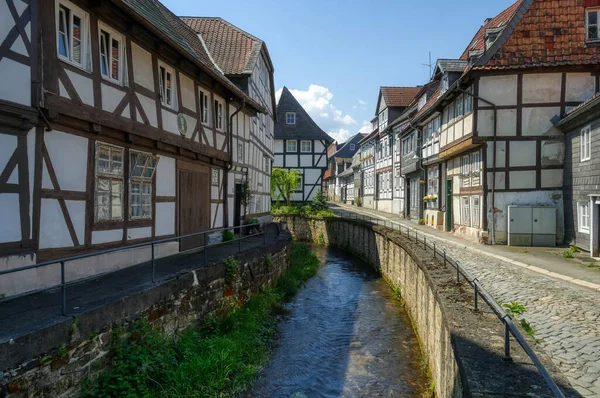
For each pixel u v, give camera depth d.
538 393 3.03
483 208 14.81
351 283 14.74
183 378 5.74
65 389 4.36
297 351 8.12
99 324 4.91
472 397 3.00
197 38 16.23
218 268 8.55
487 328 4.54
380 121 37.28
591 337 5.42
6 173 5.46
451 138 17.67
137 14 7.31
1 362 3.64
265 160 22.70
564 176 14.28
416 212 25.45
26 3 5.65
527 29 14.87
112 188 7.71
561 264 10.59
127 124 7.91
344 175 55.09
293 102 37.88
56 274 6.27
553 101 14.45
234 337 7.71
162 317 6.38
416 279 9.67
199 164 11.88
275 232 17.89
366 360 7.73
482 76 14.73
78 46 6.84
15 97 5.47
